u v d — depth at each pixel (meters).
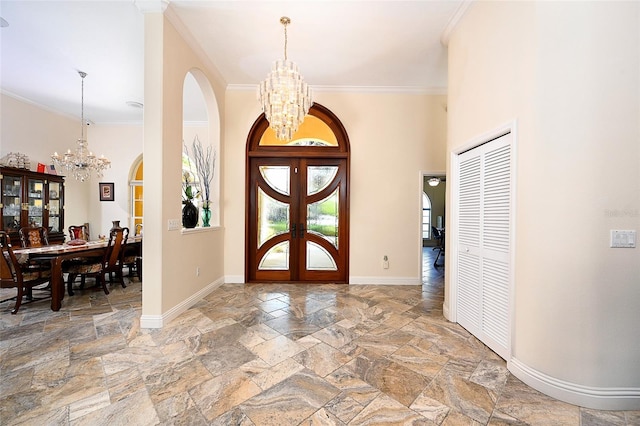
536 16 1.78
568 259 1.68
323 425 1.46
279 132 2.97
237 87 4.34
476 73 2.43
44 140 5.32
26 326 2.69
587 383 1.64
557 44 1.70
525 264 1.88
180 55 2.99
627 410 1.61
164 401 1.64
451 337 2.51
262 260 4.54
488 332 2.31
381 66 3.77
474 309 2.53
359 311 3.17
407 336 2.53
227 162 4.38
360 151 4.40
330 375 1.92
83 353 2.18
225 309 3.20
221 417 1.51
